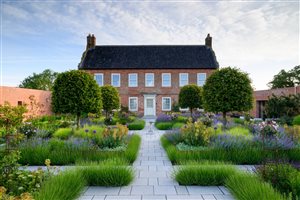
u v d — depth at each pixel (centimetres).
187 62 3353
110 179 571
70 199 462
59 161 785
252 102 1334
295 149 829
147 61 3378
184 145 965
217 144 880
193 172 587
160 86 3334
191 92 2261
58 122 1616
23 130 1055
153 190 548
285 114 1702
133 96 3341
